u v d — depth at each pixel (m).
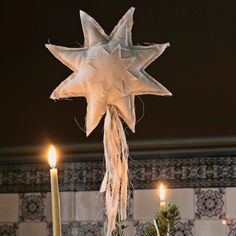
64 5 1.84
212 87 1.75
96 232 1.79
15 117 1.88
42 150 1.86
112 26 1.80
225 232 1.71
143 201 1.76
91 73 0.67
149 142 1.78
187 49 1.76
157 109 1.78
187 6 1.76
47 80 1.86
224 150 1.74
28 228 1.85
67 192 1.82
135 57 0.67
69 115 1.84
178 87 1.77
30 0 1.86
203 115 1.75
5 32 1.87
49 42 1.85
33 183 1.86
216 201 1.72
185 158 1.75
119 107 0.69
